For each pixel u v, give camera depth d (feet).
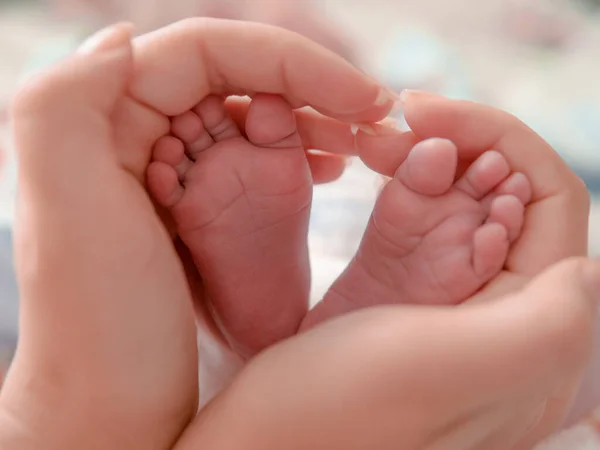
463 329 0.66
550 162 0.75
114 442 0.70
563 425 0.95
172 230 0.79
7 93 1.37
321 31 1.41
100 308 0.67
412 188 0.75
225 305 0.83
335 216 1.16
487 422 0.69
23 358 0.69
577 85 1.49
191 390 0.73
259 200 0.78
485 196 0.75
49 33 1.62
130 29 0.70
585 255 0.76
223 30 0.72
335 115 0.76
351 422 0.66
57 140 0.67
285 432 0.67
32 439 0.70
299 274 0.84
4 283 1.08
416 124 0.75
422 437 0.66
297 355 0.68
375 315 0.68
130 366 0.69
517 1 1.75
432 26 1.67
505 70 1.54
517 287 0.74
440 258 0.75
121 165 0.71
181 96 0.74
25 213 0.67
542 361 0.65
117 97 0.70
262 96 0.75
